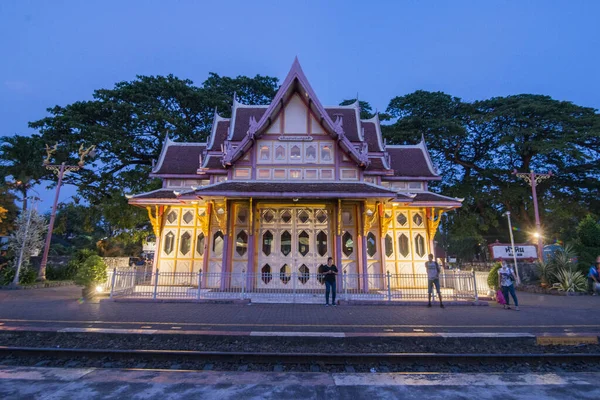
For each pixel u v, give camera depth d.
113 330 9.13
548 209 38.59
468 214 40.94
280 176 18.47
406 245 20.05
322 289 17.05
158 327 9.73
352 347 8.65
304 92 18.80
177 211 20.50
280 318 11.33
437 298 15.83
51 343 8.87
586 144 37.50
